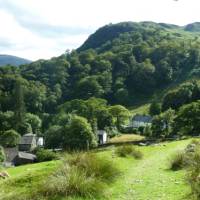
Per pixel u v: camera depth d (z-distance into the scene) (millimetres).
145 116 157000
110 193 14484
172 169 20203
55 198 13453
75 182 14039
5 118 151500
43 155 70625
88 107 136000
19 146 124750
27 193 13734
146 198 13711
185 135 89250
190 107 91000
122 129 136125
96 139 107188
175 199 13195
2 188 14570
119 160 24234
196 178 13977
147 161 24984
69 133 97188
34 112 183375
